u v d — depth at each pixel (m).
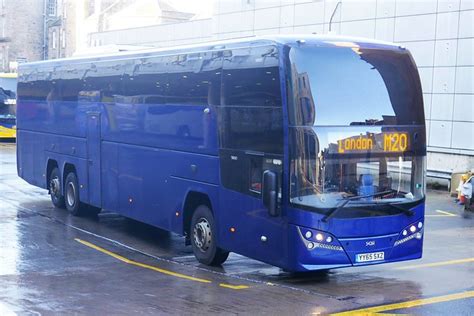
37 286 10.97
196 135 12.90
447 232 16.50
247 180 11.52
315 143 10.57
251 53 11.48
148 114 14.64
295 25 31.66
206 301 10.00
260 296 10.33
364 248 10.86
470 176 21.45
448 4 25.28
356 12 28.59
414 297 10.24
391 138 11.12
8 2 84.19
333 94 10.77
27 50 85.12
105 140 16.61
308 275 12.01
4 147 41.03
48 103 19.84
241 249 11.75
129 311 9.42
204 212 12.86
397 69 11.31
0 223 17.19
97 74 16.97
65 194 19.03
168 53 13.98
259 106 11.21
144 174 14.86
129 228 17.00
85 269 12.45
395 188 11.17
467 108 24.88
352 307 9.61
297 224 10.54
